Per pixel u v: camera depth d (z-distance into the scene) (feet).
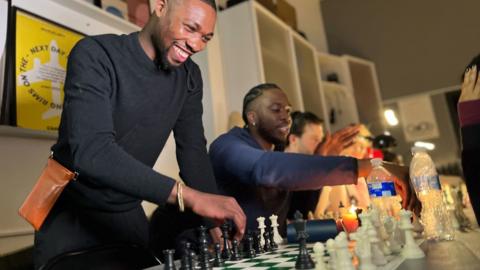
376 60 17.78
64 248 3.76
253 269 2.88
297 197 6.81
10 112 5.41
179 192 3.20
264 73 10.85
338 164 4.40
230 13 11.23
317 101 13.52
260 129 6.22
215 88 10.28
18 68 5.61
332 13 18.92
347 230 3.86
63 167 3.57
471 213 5.76
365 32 18.16
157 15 3.73
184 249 3.06
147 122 4.03
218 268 3.06
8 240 5.15
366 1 18.29
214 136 9.78
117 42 3.79
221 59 11.03
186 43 3.70
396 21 17.63
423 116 16.48
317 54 15.03
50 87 6.04
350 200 5.83
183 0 3.60
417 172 3.97
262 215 5.83
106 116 3.27
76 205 3.89
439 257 2.66
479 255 2.55
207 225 4.20
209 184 4.57
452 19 16.62
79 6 6.56
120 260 3.46
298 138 7.34
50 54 6.13
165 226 4.99
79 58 3.43
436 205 3.77
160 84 3.99
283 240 4.53
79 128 3.09
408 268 2.40
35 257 3.76
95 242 3.93
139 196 3.10
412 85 16.96
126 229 4.23
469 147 3.49
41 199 3.45
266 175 4.79
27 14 5.89
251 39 10.84
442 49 16.63
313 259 2.88
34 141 5.71
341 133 7.40
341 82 16.10
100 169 2.99
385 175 4.15
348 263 2.45
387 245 3.02
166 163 7.95
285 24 12.57
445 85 16.38
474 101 3.48
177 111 4.31
